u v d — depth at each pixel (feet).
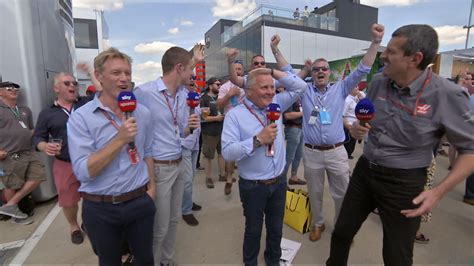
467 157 4.84
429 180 9.41
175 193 8.04
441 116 5.05
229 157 6.64
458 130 4.89
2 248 9.77
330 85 9.45
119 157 5.32
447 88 5.00
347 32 78.79
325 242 9.82
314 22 72.13
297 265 8.61
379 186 5.93
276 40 9.55
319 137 9.23
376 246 9.48
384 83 5.85
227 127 6.97
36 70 12.39
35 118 12.39
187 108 8.27
